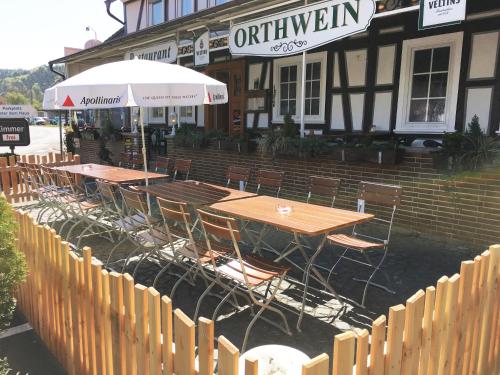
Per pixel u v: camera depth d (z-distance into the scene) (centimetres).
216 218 299
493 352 246
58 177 692
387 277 400
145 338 185
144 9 1469
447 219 539
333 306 361
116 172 674
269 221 345
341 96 809
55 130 4575
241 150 795
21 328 327
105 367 222
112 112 1591
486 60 617
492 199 494
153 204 775
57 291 267
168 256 420
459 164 510
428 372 189
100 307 219
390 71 731
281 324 329
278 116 936
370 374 159
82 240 560
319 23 584
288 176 727
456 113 657
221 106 1103
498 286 238
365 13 528
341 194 648
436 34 664
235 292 347
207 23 830
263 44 671
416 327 173
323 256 490
